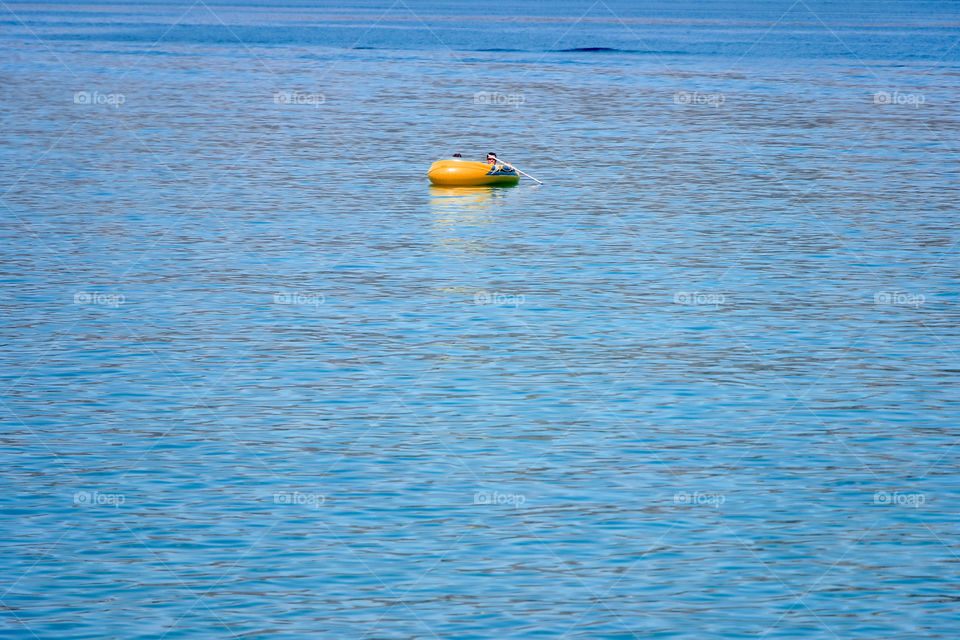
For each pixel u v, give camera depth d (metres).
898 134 140.38
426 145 129.62
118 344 58.94
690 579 36.12
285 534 38.69
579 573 36.41
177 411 49.81
